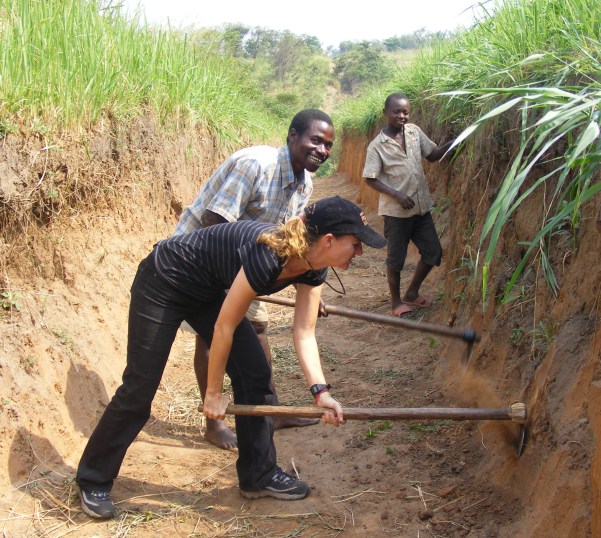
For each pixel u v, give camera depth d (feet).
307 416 10.60
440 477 12.28
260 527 11.33
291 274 10.06
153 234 20.08
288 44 191.31
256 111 43.52
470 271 16.12
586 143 7.74
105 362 14.89
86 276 15.72
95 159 16.58
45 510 11.27
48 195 14.37
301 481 12.18
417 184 20.20
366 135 49.55
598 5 12.89
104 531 11.04
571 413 9.69
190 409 15.58
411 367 17.46
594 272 10.31
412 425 14.29
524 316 12.80
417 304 21.33
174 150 22.36
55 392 13.05
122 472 12.80
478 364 13.84
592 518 8.43
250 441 11.82
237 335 11.44
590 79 11.12
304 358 10.89
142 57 22.00
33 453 11.89
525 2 15.99
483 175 16.15
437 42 31.50
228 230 10.64
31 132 14.15
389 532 10.98
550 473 9.70
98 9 20.98
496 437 12.15
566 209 8.68
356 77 196.85
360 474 12.75
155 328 11.08
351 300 24.26
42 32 16.53
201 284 11.01
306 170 12.87
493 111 9.17
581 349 10.13
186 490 12.40
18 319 13.07
